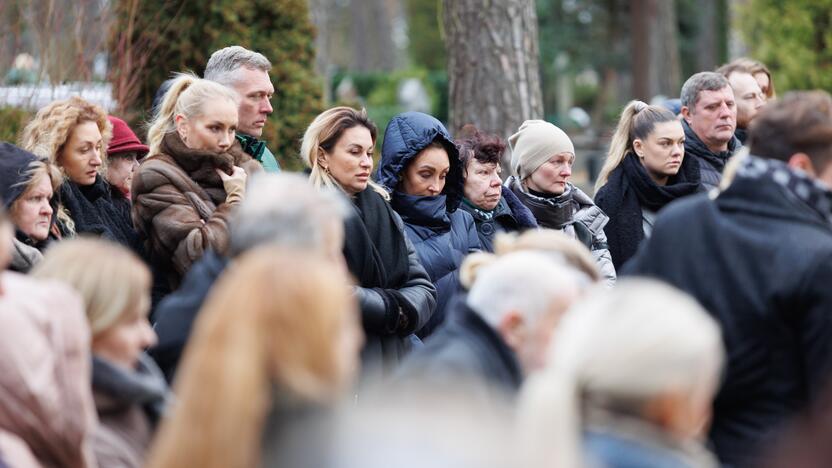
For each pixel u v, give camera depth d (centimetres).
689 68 7238
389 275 1078
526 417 482
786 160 796
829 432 405
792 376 766
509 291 687
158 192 1053
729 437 782
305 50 1862
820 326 746
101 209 1155
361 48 8188
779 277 758
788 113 796
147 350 854
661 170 1320
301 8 1852
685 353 509
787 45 3419
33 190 1003
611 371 511
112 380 691
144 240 1077
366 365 1019
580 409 519
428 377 652
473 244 1215
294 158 1822
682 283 795
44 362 651
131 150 1262
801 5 3388
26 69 1889
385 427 477
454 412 485
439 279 1177
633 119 1348
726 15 7050
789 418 761
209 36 1809
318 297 485
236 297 485
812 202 785
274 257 495
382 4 8131
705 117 1392
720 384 779
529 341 684
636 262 836
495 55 1847
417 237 1184
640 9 5831
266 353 477
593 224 1322
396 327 1047
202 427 472
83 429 659
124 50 1798
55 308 666
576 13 7669
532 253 718
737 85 1523
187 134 1084
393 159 1183
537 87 1888
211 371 476
